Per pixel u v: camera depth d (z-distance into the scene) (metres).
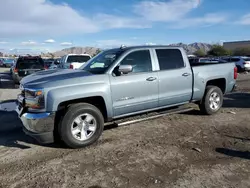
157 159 4.09
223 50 65.94
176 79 5.84
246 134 5.27
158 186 3.29
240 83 14.89
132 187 3.27
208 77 6.47
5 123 6.37
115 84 4.94
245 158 4.11
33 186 3.35
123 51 5.27
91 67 5.46
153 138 5.07
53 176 3.60
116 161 4.04
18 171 3.77
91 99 4.94
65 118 4.44
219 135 5.21
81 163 4.00
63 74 4.89
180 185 3.30
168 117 6.59
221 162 3.97
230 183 3.35
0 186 3.36
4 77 22.11
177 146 4.63
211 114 6.78
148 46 5.62
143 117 5.67
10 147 4.74
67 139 4.47
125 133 5.41
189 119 6.40
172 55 5.91
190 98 6.24
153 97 5.50
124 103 5.09
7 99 9.99
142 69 5.39
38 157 4.27
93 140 4.73
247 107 7.79
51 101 4.30
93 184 3.36
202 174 3.59
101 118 4.81
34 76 4.96
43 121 4.31
